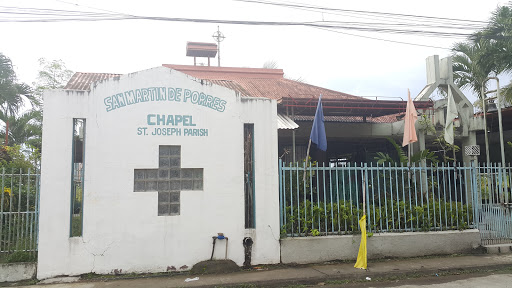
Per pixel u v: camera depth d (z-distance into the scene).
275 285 7.07
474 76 14.80
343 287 7.04
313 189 9.46
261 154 8.29
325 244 8.40
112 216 7.43
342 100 10.67
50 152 7.34
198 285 6.83
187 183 7.89
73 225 7.46
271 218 8.19
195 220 7.78
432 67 13.02
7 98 15.38
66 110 7.46
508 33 12.55
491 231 9.55
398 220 8.96
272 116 8.44
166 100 7.89
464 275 7.77
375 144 15.41
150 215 7.59
